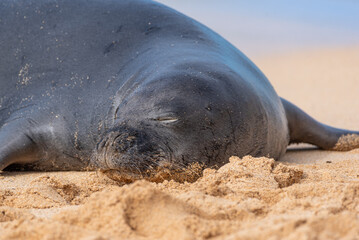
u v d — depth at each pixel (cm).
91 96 2633
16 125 2684
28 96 2795
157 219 1336
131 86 2486
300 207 1506
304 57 8888
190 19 2941
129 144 2020
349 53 9038
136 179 2045
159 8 2930
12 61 2919
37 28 2969
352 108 4625
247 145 2328
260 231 1183
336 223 1210
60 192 1959
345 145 3206
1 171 2605
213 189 1659
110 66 2683
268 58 8994
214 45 2748
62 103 2673
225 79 2336
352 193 1598
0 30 3017
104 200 1400
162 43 2698
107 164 2009
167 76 2280
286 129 2939
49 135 2641
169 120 2105
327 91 5703
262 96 2566
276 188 1839
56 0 3048
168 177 2091
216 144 2189
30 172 2650
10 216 1559
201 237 1265
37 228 1294
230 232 1285
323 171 2194
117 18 2877
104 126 2538
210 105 2188
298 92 5741
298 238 1105
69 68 2773
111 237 1257
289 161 2878
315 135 3212
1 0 3144
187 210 1405
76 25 2908
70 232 1277
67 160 2653
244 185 1812
